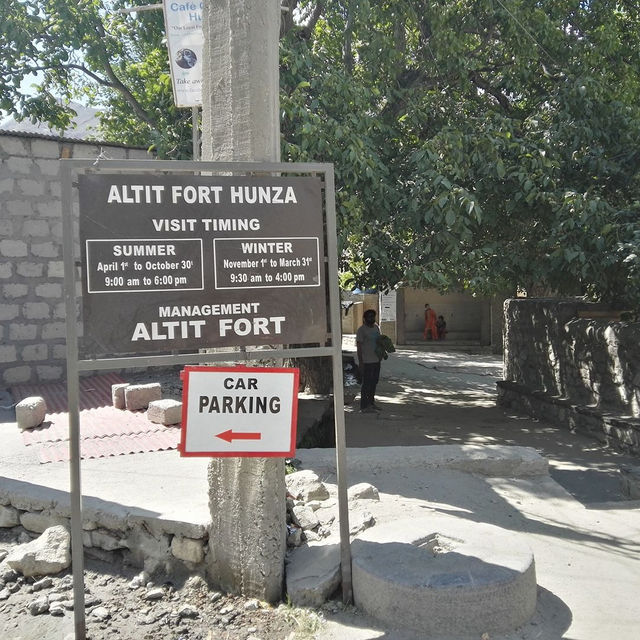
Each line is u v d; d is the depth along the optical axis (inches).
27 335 378.3
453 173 335.3
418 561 143.1
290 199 142.6
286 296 142.6
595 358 391.2
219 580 155.7
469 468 246.7
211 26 152.3
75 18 441.4
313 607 144.9
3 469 214.2
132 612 150.5
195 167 136.1
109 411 298.2
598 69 406.0
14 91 458.9
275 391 142.9
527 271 388.2
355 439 387.9
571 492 268.5
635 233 315.6
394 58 375.2
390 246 356.5
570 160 367.2
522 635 133.9
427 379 685.3
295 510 178.5
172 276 136.6
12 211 372.8
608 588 158.6
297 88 311.9
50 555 168.9
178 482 198.5
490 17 405.1
